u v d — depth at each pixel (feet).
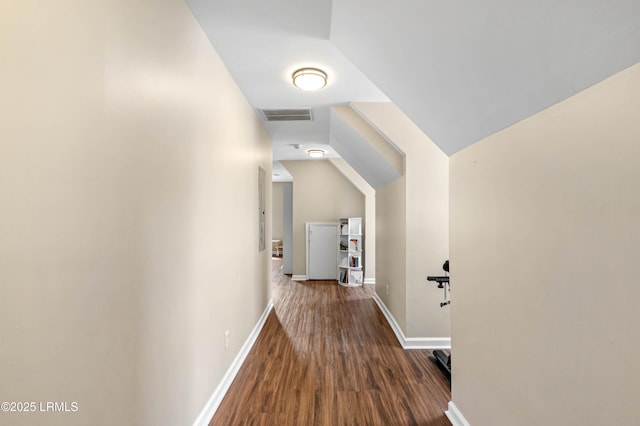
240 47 7.45
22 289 2.60
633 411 2.90
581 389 3.51
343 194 24.13
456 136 6.62
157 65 4.74
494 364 5.42
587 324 3.43
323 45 7.49
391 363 9.80
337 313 15.25
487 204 5.71
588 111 3.41
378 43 5.96
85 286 3.27
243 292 10.02
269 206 15.47
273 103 11.25
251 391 8.13
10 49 2.49
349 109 11.89
